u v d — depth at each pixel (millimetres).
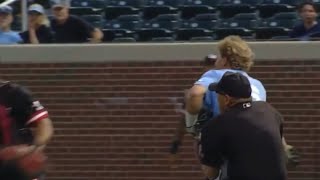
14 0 45219
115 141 31047
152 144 30812
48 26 36500
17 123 17188
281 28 43438
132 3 49656
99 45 30953
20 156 8586
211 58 25578
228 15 47156
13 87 17203
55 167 31219
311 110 29938
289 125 30078
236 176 16875
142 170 30906
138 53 30734
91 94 31156
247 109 17266
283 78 30047
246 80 17453
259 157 16797
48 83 31297
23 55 31266
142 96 30812
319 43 29766
